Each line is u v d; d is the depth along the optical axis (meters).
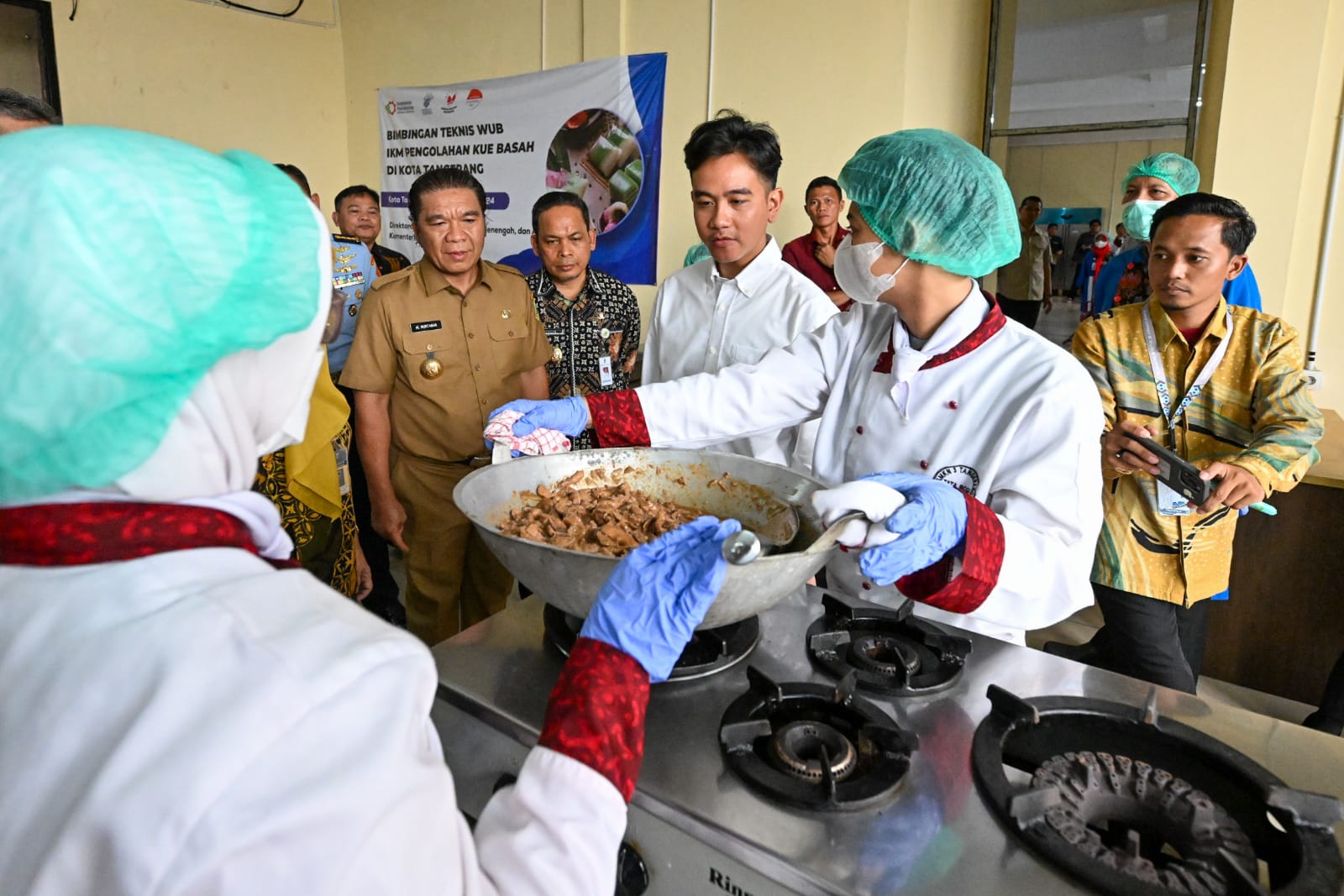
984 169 0.93
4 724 0.38
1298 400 1.52
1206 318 1.64
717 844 0.60
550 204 2.14
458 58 4.05
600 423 1.25
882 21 2.82
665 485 1.09
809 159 3.07
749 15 3.11
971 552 0.83
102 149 0.37
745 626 0.88
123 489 0.39
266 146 4.38
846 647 0.86
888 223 0.97
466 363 1.86
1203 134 2.68
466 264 1.83
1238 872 0.53
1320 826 0.58
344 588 1.60
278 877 0.34
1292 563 2.13
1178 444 1.68
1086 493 0.94
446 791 0.41
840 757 0.66
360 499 2.55
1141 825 0.62
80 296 0.34
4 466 0.36
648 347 1.99
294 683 0.37
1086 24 2.80
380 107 4.44
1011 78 2.99
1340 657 1.94
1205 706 0.76
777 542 0.93
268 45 4.30
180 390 0.38
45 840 0.36
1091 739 0.72
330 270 0.47
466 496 0.89
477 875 0.43
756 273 1.75
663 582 0.56
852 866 0.56
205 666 0.37
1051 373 0.97
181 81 4.04
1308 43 2.39
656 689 0.79
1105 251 2.95
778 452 1.68
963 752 0.70
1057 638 2.41
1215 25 2.59
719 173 1.59
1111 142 2.84
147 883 0.33
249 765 0.34
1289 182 2.48
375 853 0.36
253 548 0.46
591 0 3.48
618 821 0.48
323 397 1.41
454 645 0.86
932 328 1.06
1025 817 0.59
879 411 1.11
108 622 0.38
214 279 0.38
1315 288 2.55
